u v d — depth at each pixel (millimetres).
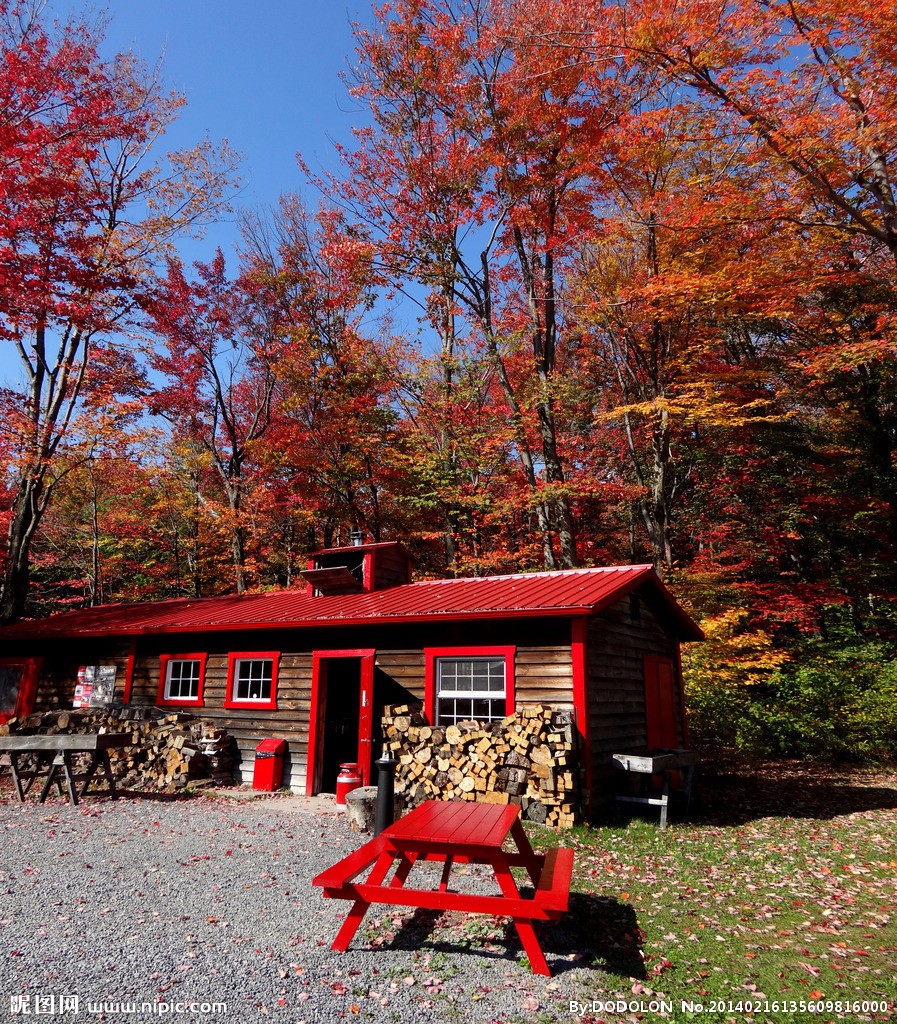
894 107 10391
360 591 13781
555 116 18141
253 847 7609
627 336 20094
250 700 12711
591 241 18469
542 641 9875
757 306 14875
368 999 4035
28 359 18109
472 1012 3926
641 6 12461
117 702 14297
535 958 4422
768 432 21688
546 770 8852
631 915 5707
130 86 16875
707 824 9773
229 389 27312
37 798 10734
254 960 4492
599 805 9367
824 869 7336
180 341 24266
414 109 20734
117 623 14852
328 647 12078
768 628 20906
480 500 18781
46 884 6023
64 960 4379
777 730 16922
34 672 15562
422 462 19766
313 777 11445
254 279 24703
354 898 4668
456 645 10625
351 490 23766
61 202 14516
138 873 6434
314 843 7879
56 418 18234
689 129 12656
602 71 17234
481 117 19047
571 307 20375
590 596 9648
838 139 10555
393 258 21188
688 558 25438
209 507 25484
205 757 12227
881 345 12758
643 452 24078
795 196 12266
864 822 9914
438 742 9742
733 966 4723
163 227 17734
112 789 10688
